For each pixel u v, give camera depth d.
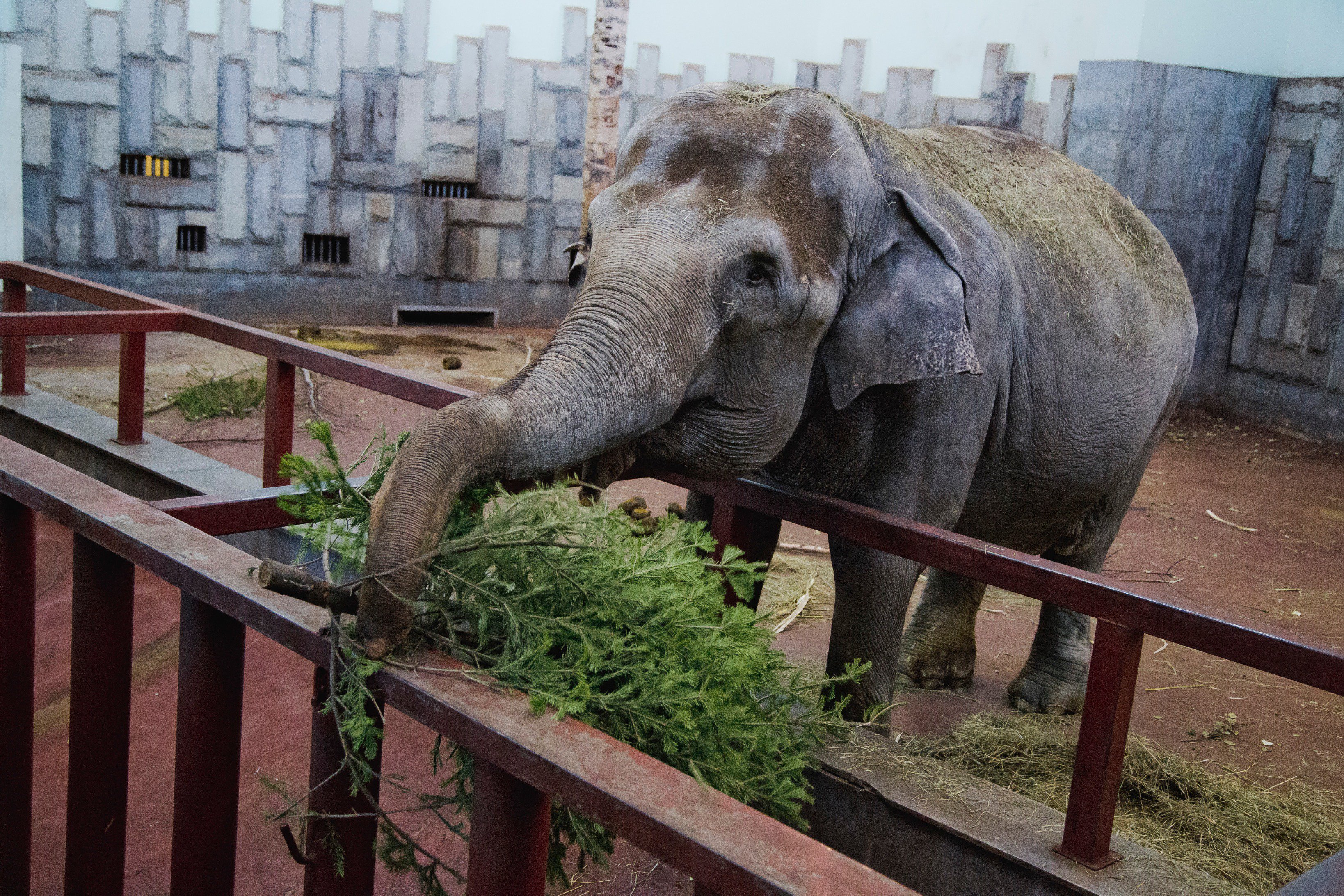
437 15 12.91
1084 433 3.94
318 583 1.76
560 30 13.48
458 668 1.76
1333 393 10.88
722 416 2.81
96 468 5.57
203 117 12.09
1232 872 3.22
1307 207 11.13
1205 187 11.44
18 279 6.46
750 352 2.76
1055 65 12.23
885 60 13.85
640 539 2.20
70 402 6.39
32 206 11.53
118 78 11.63
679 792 1.43
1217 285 11.70
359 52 12.64
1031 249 3.72
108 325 5.21
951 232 3.25
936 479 3.26
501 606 1.86
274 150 12.48
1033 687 4.34
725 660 2.12
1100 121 11.31
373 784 2.22
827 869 1.28
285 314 12.91
